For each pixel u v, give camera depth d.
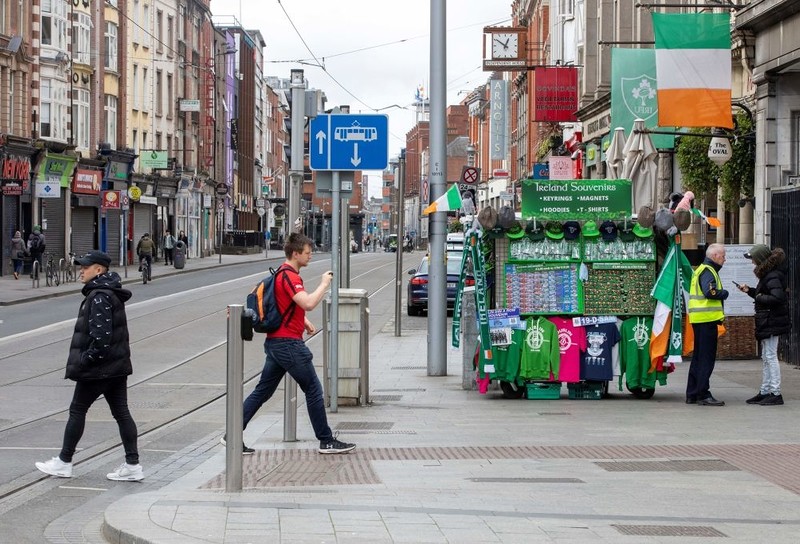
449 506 8.28
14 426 13.33
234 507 8.18
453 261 31.52
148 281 46.53
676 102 20.94
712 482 9.32
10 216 45.78
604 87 39.25
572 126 45.47
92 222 55.03
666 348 15.09
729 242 26.84
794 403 14.80
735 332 20.44
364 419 13.67
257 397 11.20
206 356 21.59
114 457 11.49
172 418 14.28
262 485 9.34
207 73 82.12
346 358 14.83
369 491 8.97
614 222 15.30
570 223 15.29
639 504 8.39
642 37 34.72
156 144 67.25
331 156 13.69
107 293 10.04
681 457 10.65
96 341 9.92
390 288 46.06
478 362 15.83
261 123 121.75
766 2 20.83
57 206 50.41
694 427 12.67
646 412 14.06
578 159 43.03
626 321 15.33
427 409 14.56
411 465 10.38
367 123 13.69
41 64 48.53
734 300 20.41
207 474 10.27
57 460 10.29
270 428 13.20
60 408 14.84
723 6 22.17
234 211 99.31
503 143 73.62
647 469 10.00
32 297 35.28
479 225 15.32
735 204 24.66
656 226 15.10
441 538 7.18
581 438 11.98
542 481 9.44
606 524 7.66
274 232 119.81
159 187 65.44
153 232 65.50
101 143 55.62
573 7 47.97
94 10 54.91
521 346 15.35
